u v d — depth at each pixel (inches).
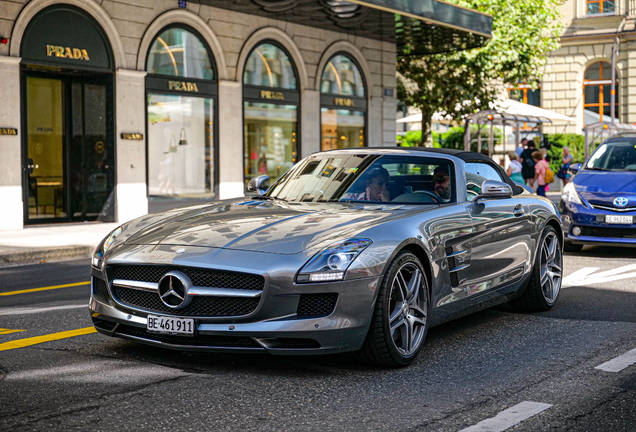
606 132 1291.8
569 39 1480.1
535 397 152.7
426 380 164.6
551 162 1298.0
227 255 162.7
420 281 180.9
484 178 231.9
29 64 531.5
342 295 159.8
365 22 726.5
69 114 576.7
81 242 440.5
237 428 131.9
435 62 978.7
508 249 226.5
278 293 157.8
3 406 142.7
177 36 633.0
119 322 173.2
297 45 737.0
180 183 637.3
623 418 139.7
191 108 645.9
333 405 145.8
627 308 254.8
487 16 773.9
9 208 522.0
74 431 129.3
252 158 700.7
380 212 187.3
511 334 213.8
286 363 175.9
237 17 679.1
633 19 1443.2
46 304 258.8
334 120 786.2
